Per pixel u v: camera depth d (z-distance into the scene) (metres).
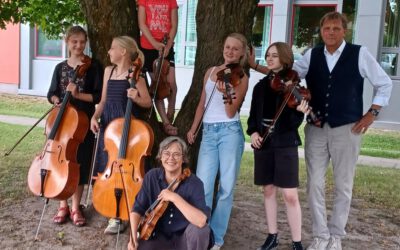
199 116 3.72
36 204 4.75
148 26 4.33
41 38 14.84
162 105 4.14
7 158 6.87
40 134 8.97
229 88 3.41
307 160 3.76
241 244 4.06
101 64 4.13
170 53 4.40
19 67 14.95
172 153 2.97
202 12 4.09
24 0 6.51
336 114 3.55
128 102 3.57
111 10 4.03
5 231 4.05
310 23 12.23
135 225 2.99
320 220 3.72
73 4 6.73
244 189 5.89
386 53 11.47
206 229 2.93
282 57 3.47
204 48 4.10
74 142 3.73
